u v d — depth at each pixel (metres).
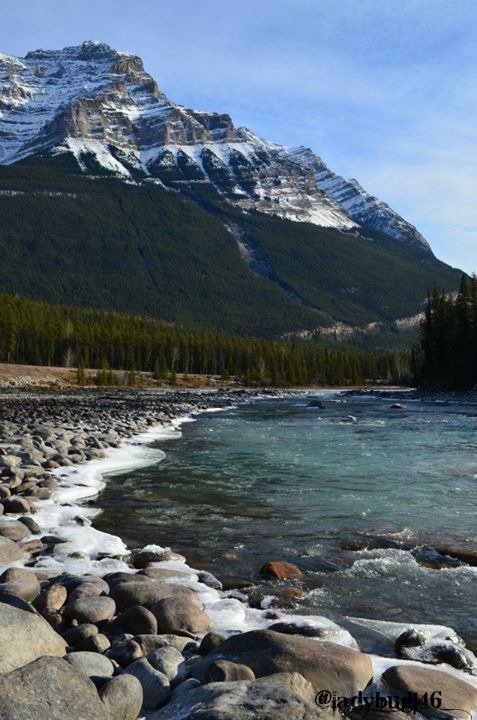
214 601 6.87
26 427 22.69
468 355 71.50
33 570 7.57
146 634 5.66
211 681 4.55
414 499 12.75
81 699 3.98
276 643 5.00
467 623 6.47
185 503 12.31
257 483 14.45
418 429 28.83
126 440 22.67
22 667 4.09
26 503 10.70
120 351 113.19
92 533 9.66
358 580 7.84
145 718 4.21
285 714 3.89
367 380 139.00
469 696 4.66
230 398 64.19
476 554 8.91
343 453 19.89
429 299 83.56
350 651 5.07
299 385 113.31
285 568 8.09
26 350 101.56
